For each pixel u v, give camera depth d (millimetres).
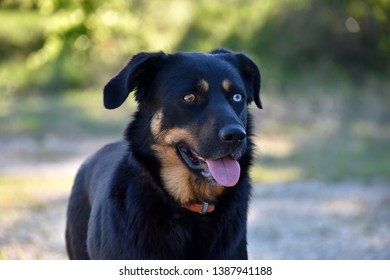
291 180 14984
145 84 5746
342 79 28734
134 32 28750
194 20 30328
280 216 11688
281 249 9539
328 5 29781
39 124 22266
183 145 5496
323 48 29906
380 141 20188
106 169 6191
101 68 29484
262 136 20766
